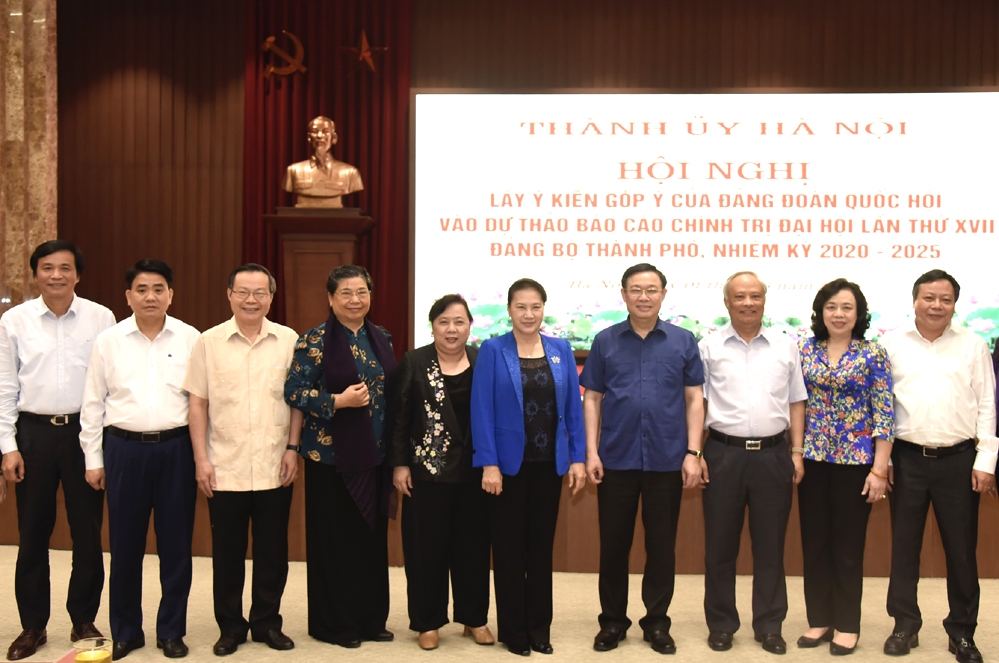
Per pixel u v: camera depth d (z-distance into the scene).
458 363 2.64
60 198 5.47
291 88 5.28
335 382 2.51
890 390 2.57
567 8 5.18
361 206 5.19
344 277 2.57
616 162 4.93
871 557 3.57
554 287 4.95
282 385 2.59
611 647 2.62
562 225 4.95
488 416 2.50
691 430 2.63
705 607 2.69
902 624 2.62
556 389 2.54
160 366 2.56
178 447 2.55
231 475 2.53
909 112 4.82
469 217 4.96
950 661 2.54
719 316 4.89
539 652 2.60
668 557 2.64
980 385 2.56
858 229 4.85
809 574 2.68
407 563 2.65
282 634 2.64
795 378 2.64
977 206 4.79
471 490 2.63
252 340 2.58
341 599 2.65
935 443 2.54
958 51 5.04
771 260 4.88
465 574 2.66
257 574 2.64
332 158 4.95
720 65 5.12
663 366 2.60
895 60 5.05
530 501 2.58
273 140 5.25
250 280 2.54
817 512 2.65
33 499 2.58
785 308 4.88
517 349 2.57
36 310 2.61
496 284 4.96
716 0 5.14
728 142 4.89
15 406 2.59
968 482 2.54
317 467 2.62
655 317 2.65
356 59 5.20
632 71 5.16
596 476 2.65
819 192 4.86
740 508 2.63
